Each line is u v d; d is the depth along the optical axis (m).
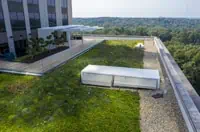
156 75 15.38
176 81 14.71
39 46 24.88
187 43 110.19
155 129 10.19
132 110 12.07
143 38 43.38
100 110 12.04
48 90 14.67
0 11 22.86
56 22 35.16
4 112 11.91
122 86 15.52
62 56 24.72
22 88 15.16
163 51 26.09
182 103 11.55
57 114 11.57
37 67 19.91
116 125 10.51
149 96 14.05
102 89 15.29
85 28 32.09
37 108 12.27
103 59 23.89
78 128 10.28
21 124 10.72
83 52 27.69
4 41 24.00
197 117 9.66
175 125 10.48
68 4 39.09
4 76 17.73
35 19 29.27
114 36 46.31
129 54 27.30
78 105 12.59
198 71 45.03
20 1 25.81
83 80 15.97
